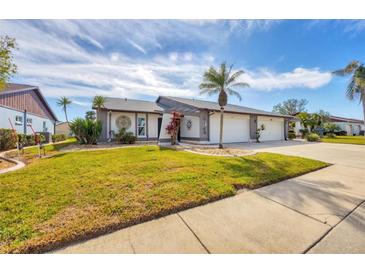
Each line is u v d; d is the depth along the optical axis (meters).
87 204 3.08
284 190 4.16
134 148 10.55
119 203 3.12
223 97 11.00
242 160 7.01
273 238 2.37
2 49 6.36
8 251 2.02
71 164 5.97
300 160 7.23
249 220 2.81
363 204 3.41
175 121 13.32
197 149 10.50
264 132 18.72
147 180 4.34
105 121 14.75
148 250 2.14
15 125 15.46
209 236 2.39
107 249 2.15
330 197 3.74
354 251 2.17
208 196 3.55
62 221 2.54
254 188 4.29
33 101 18.58
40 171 5.08
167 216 2.90
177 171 5.18
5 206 2.96
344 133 33.47
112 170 5.18
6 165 6.53
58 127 36.09
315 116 26.59
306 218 2.88
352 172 5.80
